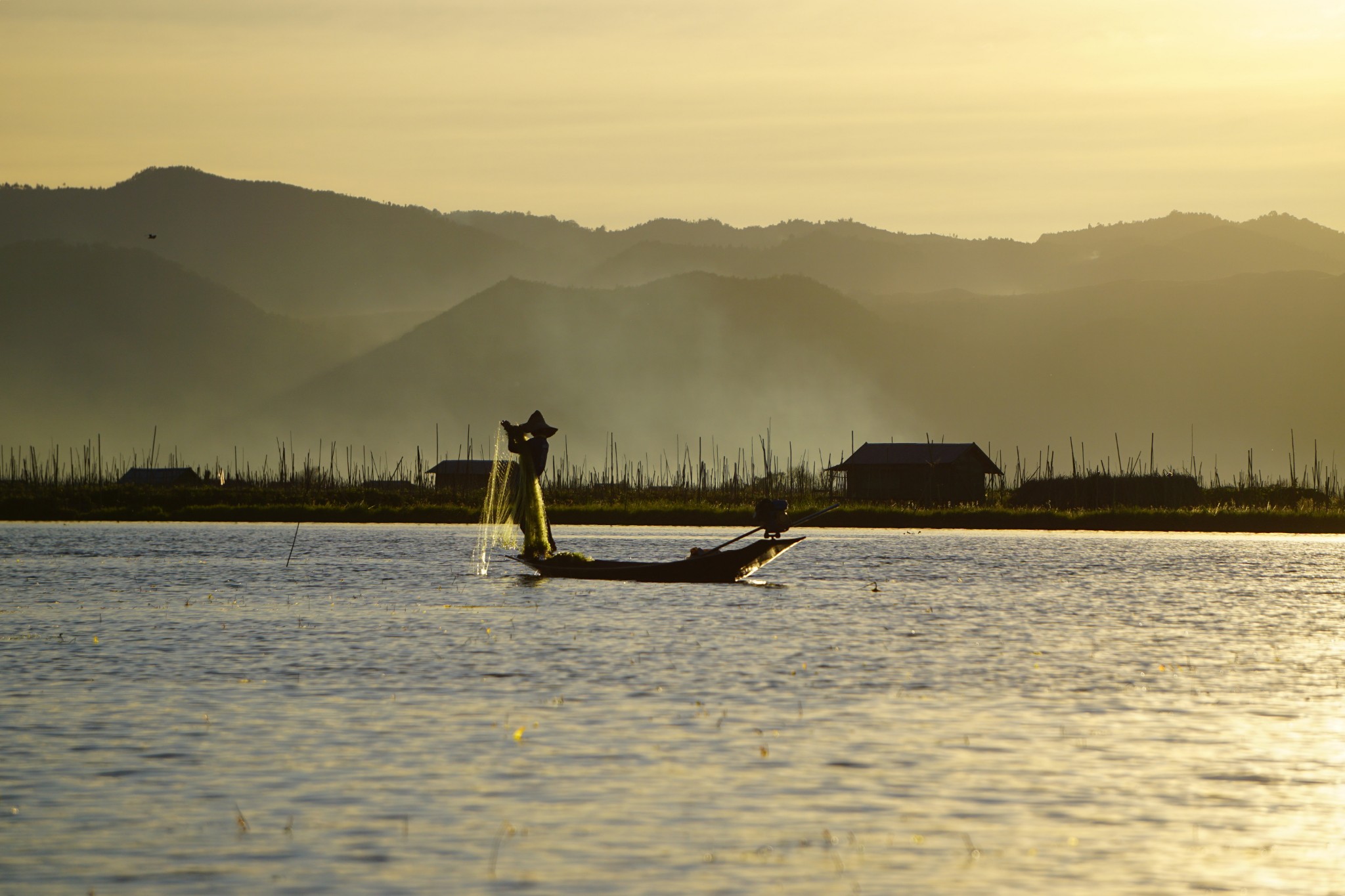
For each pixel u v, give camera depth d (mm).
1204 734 80250
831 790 66625
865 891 52656
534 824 60781
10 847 57656
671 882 53500
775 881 53656
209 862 55750
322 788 66688
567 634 125625
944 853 57156
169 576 197750
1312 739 79000
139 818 61750
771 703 89062
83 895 52281
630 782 67938
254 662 106625
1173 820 62156
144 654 111125
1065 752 75062
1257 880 54281
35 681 97375
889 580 194875
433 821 61281
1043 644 121375
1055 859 56531
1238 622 142375
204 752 73938
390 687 95062
